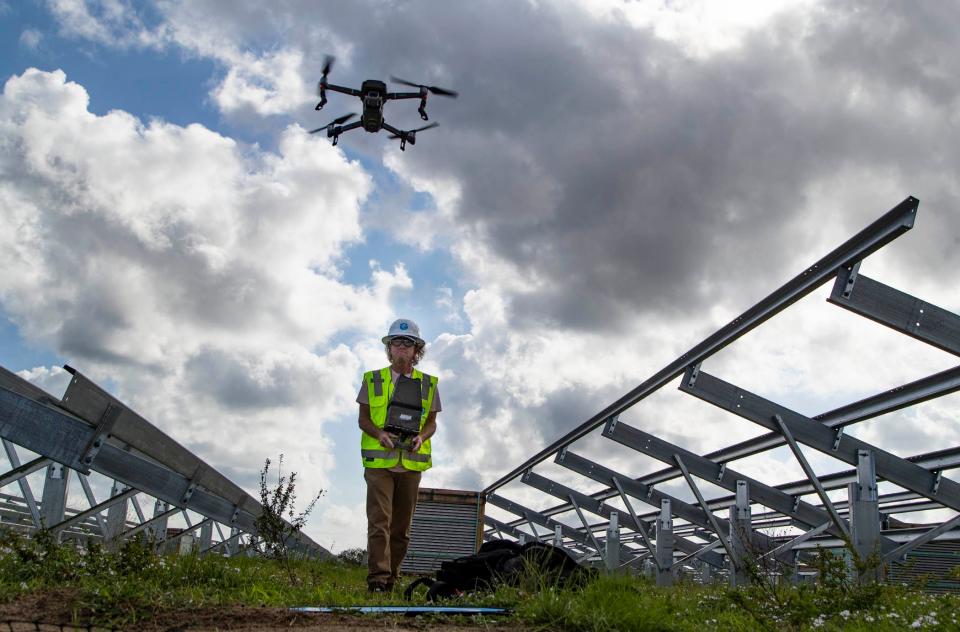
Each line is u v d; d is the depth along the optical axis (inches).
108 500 418.3
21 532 327.9
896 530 530.0
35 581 200.2
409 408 287.0
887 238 303.7
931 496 467.5
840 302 331.3
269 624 169.6
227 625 167.2
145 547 244.2
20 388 339.6
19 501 431.8
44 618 160.1
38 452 335.6
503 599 207.2
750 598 237.1
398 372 297.7
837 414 466.3
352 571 533.3
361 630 169.8
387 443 278.7
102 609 167.8
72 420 344.2
